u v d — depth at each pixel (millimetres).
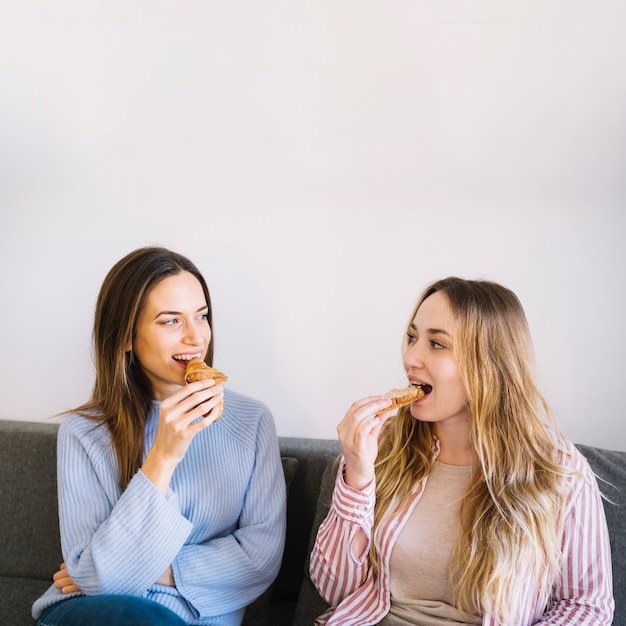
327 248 1844
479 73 1572
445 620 1256
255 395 1915
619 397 1757
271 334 1891
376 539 1340
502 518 1247
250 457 1527
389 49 1556
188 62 1625
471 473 1339
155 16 1543
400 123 1685
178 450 1287
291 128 1729
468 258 1795
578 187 1728
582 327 1763
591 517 1261
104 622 1117
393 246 1820
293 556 1721
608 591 1239
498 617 1199
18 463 1749
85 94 1705
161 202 1887
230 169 1828
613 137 1626
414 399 1285
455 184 1773
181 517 1305
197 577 1360
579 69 1526
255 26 1546
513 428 1308
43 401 1979
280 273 1868
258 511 1496
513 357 1320
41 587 1694
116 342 1430
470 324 1297
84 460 1424
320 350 1876
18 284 1967
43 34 1587
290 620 1665
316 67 1607
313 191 1827
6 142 1829
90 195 1911
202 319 1455
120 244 1917
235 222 1868
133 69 1648
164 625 1146
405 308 1831
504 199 1766
